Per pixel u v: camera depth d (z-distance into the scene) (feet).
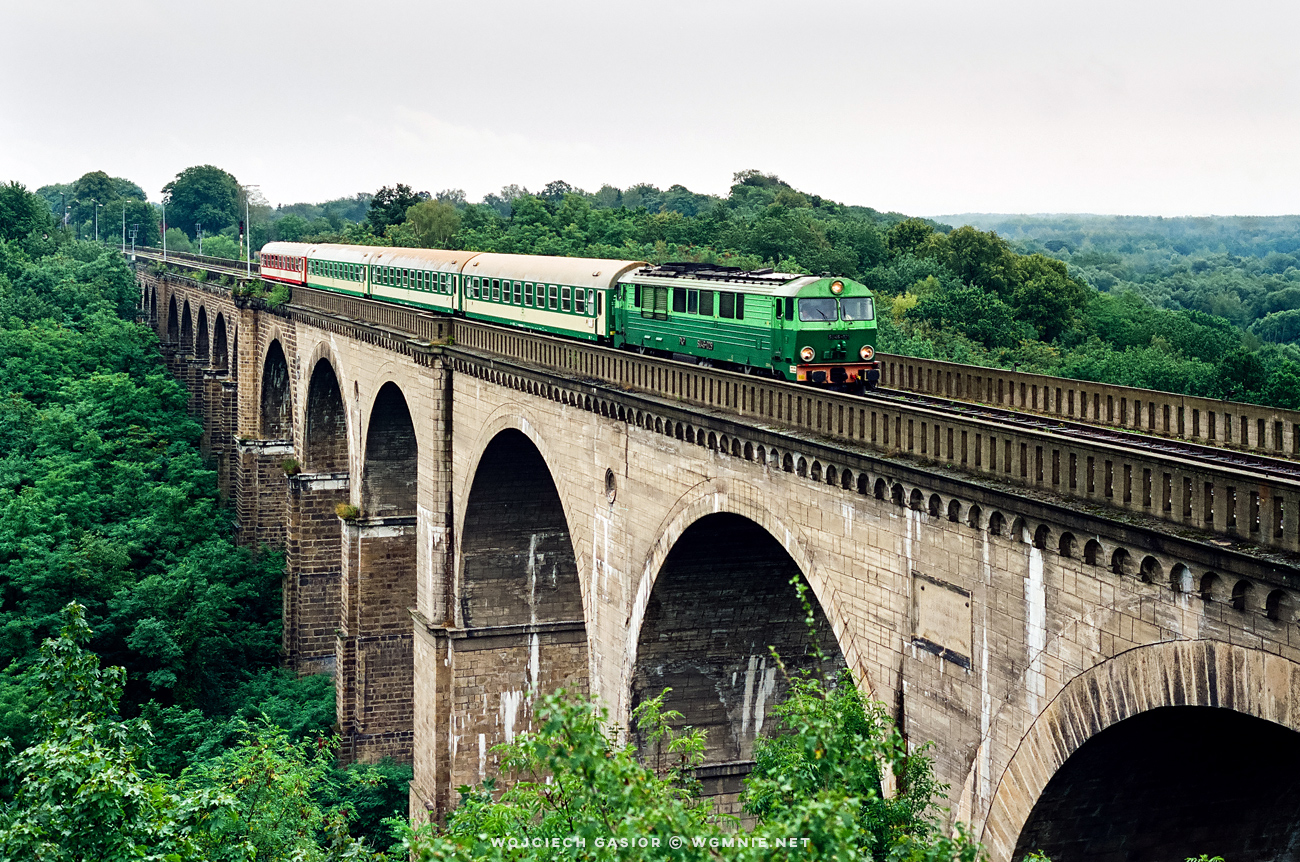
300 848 99.60
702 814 62.44
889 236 461.37
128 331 366.22
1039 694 73.92
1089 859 77.82
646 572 121.19
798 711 69.77
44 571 221.87
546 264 172.24
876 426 88.63
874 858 65.31
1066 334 356.18
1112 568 68.03
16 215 487.61
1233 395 258.37
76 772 71.31
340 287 262.88
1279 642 58.80
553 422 140.36
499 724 174.60
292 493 246.47
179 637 224.33
